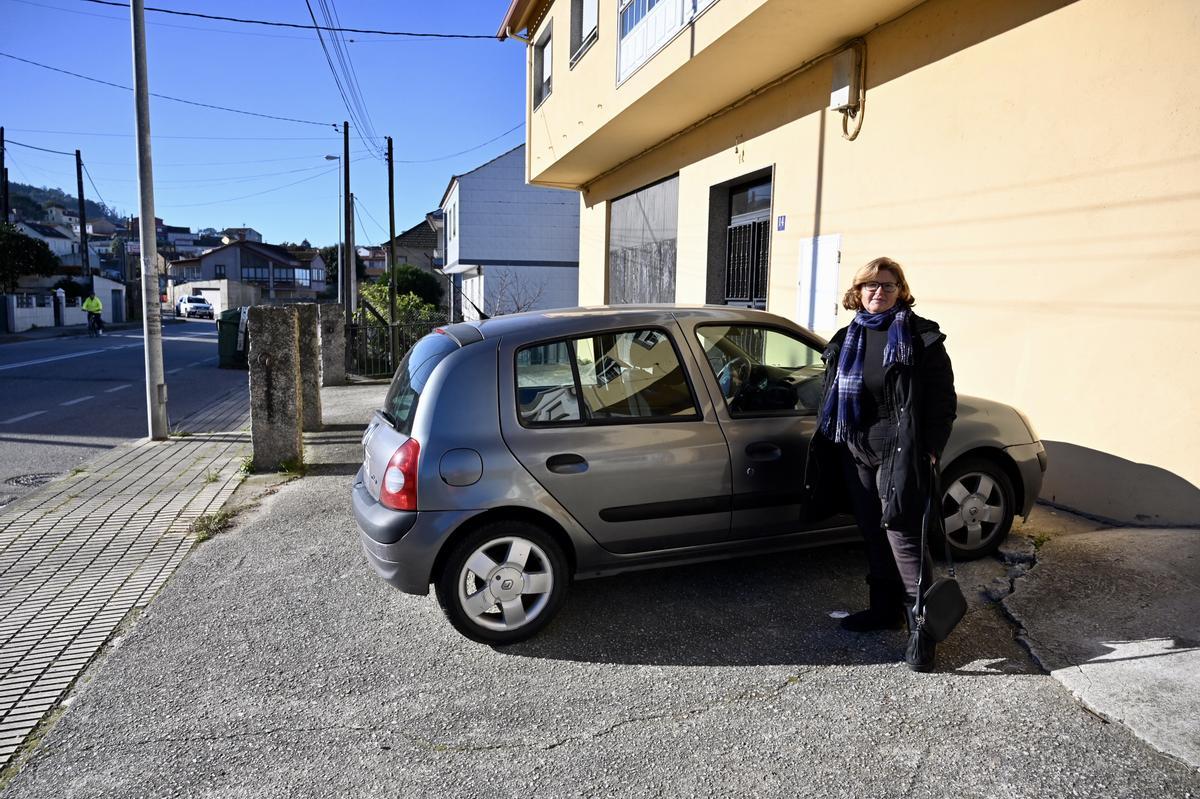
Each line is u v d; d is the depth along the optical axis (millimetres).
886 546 3490
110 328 39062
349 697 3195
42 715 3094
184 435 9336
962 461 4086
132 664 3504
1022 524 4801
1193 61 4203
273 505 6055
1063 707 2912
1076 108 4914
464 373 3625
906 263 6551
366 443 4133
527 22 15203
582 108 11812
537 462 3561
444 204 36719
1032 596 3775
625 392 3797
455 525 3461
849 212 7316
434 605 4117
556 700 3135
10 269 33094
